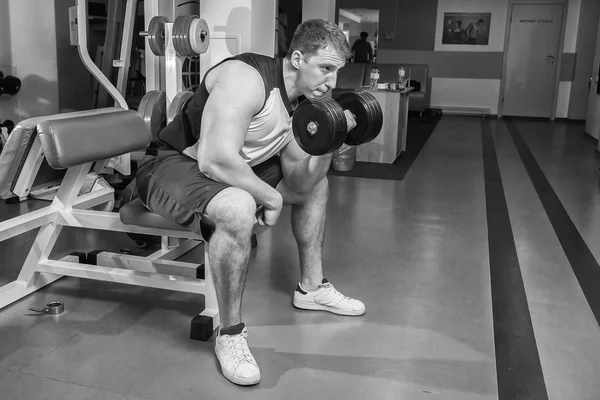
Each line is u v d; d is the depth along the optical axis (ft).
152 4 12.37
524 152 21.70
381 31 36.96
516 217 12.64
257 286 8.38
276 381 5.88
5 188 6.91
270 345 6.63
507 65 35.35
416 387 5.85
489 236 11.19
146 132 8.21
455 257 9.91
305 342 6.73
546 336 7.07
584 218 12.70
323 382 5.89
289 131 6.34
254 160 6.42
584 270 9.46
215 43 14.28
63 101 17.16
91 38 19.51
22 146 6.54
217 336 6.22
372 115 6.21
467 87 36.42
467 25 35.63
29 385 5.65
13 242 9.98
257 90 5.72
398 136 19.31
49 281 8.19
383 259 9.71
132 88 19.34
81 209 8.38
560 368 6.32
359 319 7.39
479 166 18.65
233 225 5.65
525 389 5.88
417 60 36.83
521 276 9.11
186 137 6.34
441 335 7.00
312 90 6.01
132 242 10.32
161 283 7.34
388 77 30.37
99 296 7.88
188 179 6.04
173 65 10.18
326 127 5.44
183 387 5.73
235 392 5.67
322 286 7.54
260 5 14.53
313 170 6.72
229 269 5.82
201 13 14.26
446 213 12.84
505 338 6.98
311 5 20.01
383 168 17.94
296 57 5.88
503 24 34.99
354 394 5.69
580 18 32.83
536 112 35.50
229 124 5.59
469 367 6.28
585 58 33.09
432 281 8.79
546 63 34.58
